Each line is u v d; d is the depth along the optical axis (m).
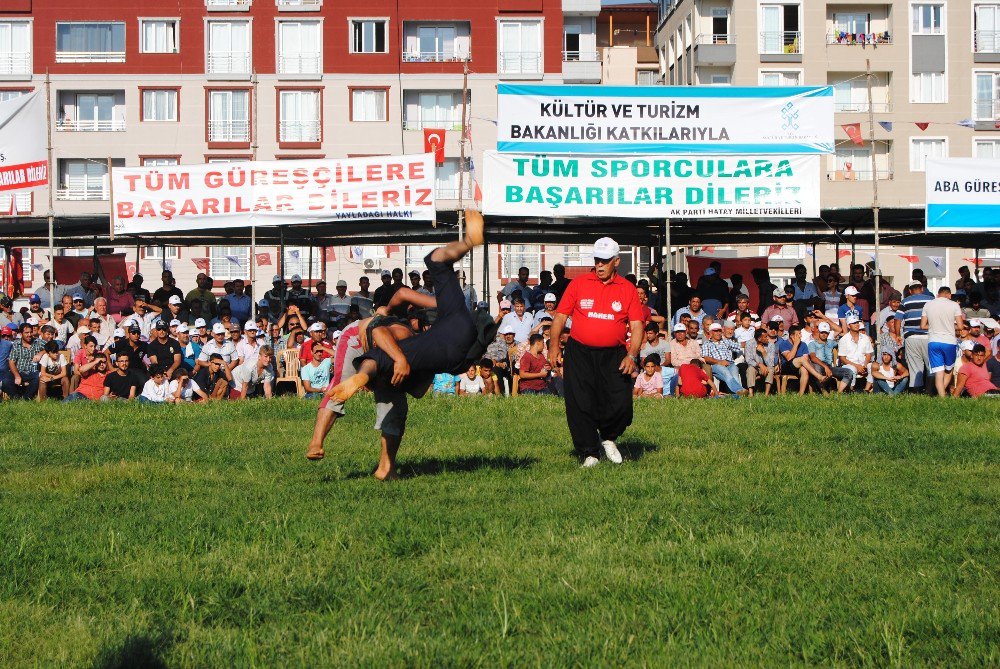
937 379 21.50
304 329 23.95
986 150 64.69
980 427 13.75
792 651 5.47
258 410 15.71
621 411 10.82
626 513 8.20
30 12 61.53
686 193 21.91
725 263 36.34
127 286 28.02
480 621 5.84
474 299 26.97
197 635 5.69
